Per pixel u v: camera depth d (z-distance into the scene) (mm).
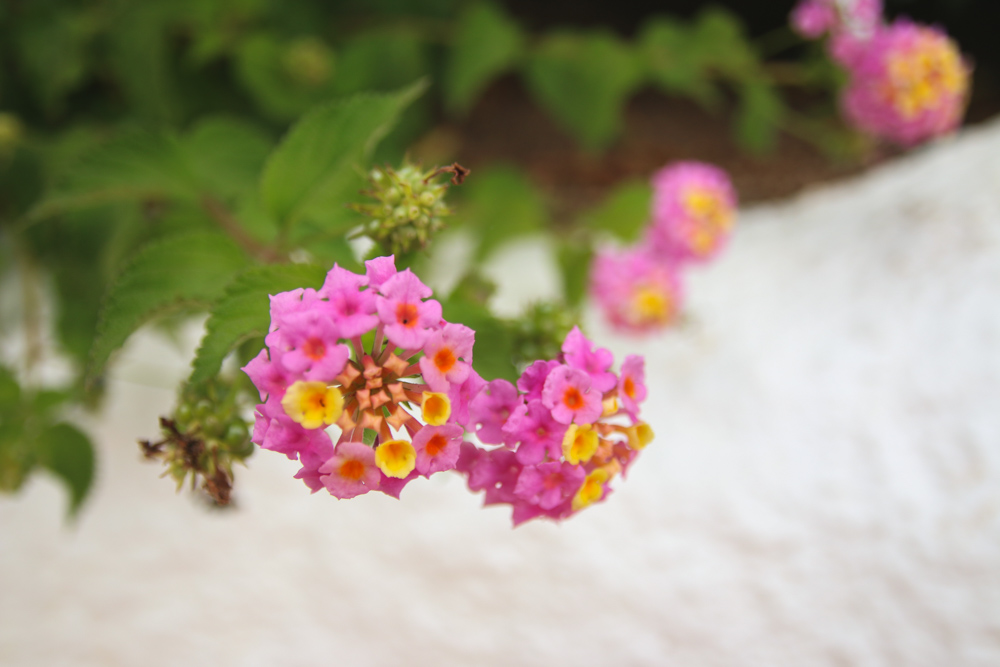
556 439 198
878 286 403
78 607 347
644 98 596
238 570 355
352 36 479
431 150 543
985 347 346
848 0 395
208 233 240
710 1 625
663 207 407
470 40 442
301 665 327
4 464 308
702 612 322
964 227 399
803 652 304
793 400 374
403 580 349
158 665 328
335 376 187
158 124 405
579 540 351
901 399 351
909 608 298
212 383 226
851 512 328
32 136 393
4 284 465
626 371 205
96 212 347
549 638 326
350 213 244
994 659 284
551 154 557
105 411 400
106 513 376
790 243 470
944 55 381
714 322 432
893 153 525
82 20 391
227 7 402
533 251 517
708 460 366
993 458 314
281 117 453
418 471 190
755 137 482
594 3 638
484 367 230
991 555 296
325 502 376
